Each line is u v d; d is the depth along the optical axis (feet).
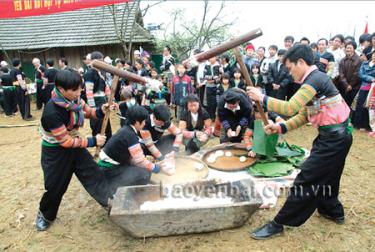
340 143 8.35
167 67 27.99
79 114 9.46
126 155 10.59
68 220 10.73
